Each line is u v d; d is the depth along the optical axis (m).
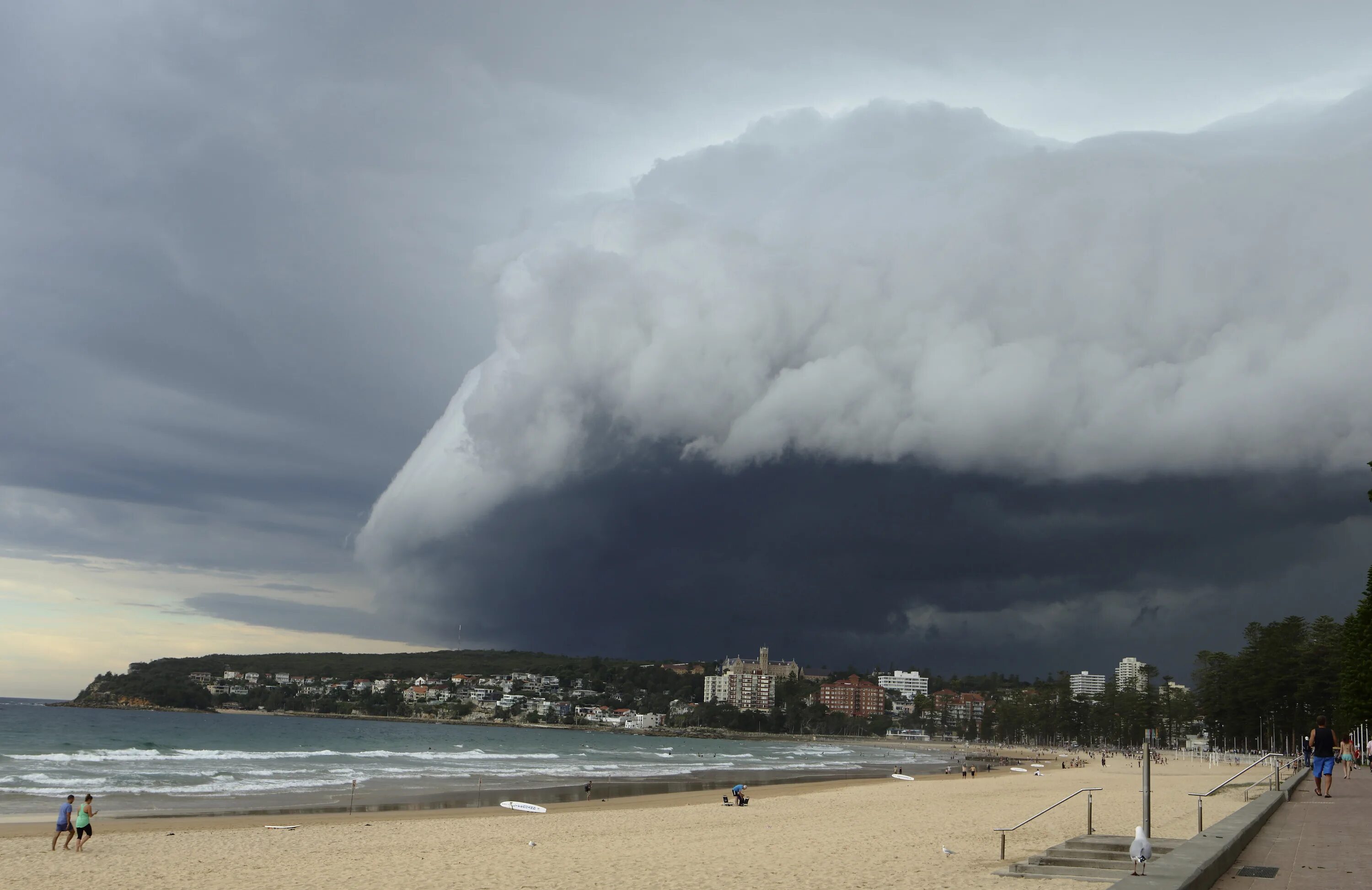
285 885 25.61
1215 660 183.50
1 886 25.89
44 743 133.00
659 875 25.83
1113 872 21.95
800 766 139.38
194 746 148.50
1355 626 78.56
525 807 55.28
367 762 107.81
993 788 80.12
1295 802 27.30
